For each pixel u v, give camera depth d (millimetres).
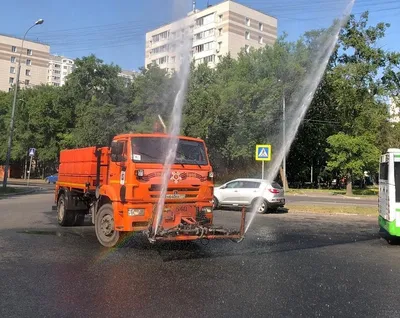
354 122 36000
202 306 5340
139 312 5062
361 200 30734
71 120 55969
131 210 8328
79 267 7367
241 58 44344
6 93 67312
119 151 8758
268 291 6098
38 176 65562
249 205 18797
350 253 9414
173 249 9211
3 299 5516
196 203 8938
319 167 56688
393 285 6586
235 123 39750
